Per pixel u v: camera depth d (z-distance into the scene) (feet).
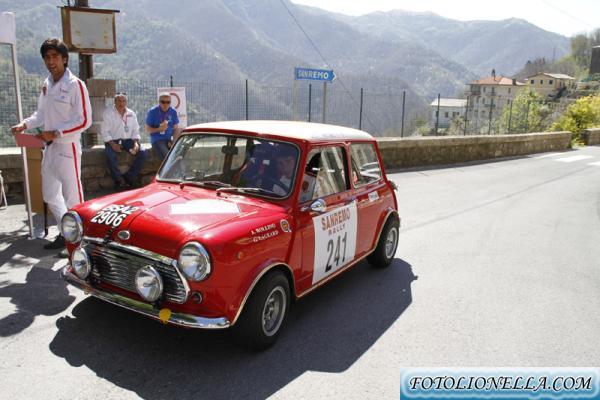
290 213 12.71
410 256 21.70
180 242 10.63
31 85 28.35
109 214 11.87
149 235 10.96
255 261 11.30
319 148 14.11
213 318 10.70
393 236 19.63
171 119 29.45
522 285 18.84
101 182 28.63
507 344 13.83
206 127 14.73
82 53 28.37
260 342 11.89
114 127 27.58
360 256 16.97
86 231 11.93
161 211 11.80
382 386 11.20
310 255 13.38
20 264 16.67
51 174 17.71
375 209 17.37
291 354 12.27
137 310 10.99
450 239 25.12
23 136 18.20
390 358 12.54
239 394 10.37
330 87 48.34
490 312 16.01
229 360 11.68
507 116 135.95
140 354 11.59
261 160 13.48
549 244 25.46
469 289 18.02
